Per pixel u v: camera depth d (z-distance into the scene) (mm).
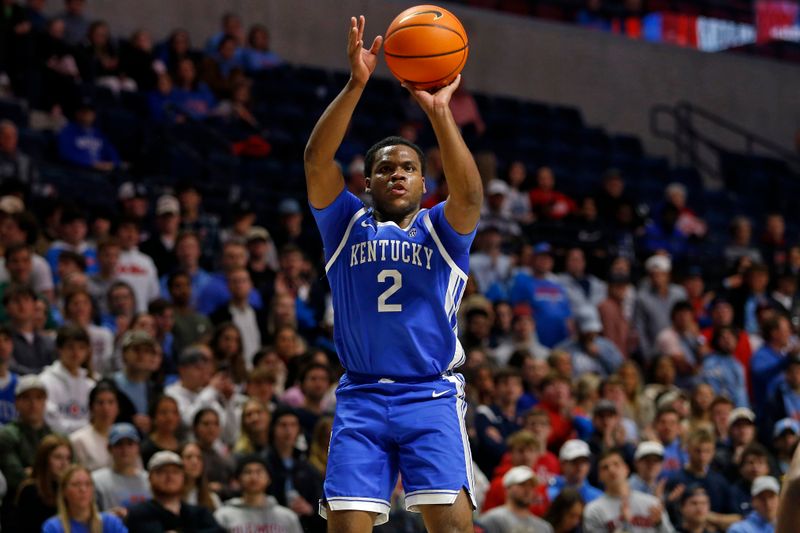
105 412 11859
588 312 17109
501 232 20609
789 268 21297
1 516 10961
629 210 22500
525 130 26547
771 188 28328
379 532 11867
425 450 6371
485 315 15812
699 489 12875
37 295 13414
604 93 29969
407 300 6504
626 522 12523
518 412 14781
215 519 11367
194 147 21094
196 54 23594
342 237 6660
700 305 20188
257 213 20188
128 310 14523
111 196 18906
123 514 11125
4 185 16969
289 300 15664
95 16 24844
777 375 16984
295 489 12133
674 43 31141
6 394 12359
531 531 11984
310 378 13477
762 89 31844
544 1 30672
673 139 30266
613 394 15023
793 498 4547
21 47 20812
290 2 27016
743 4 33000
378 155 6766
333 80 25375
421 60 6516
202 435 12234
